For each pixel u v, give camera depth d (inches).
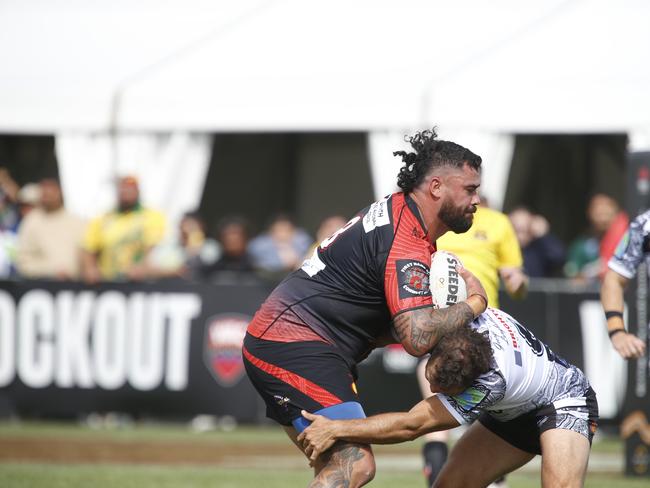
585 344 1529.3
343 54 1978.3
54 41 2100.1
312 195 2425.0
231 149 2452.0
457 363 685.3
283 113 1923.0
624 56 1849.2
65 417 1674.5
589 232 2215.8
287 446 1439.5
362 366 1565.0
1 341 1638.8
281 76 1947.6
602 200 1675.7
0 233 1892.2
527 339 734.5
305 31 2036.2
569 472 713.0
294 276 742.5
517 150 2266.2
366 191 2397.9
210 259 1786.4
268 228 2404.0
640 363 1192.2
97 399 1617.9
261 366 729.6
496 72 1863.9
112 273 1699.1
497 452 764.6
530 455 763.4
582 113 1809.8
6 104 2004.2
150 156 1982.0
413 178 719.7
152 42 2096.5
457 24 2014.0
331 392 706.8
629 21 1914.4
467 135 1830.7
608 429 1569.9
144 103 1973.4
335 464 698.2
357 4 2091.5
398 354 1558.8
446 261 732.0
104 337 1620.3
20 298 1636.3
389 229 708.7
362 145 2404.0
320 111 1903.3
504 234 971.3
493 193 1841.8
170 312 1608.0
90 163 1988.2
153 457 1322.6
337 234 735.7
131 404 1614.2
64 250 1747.0
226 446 1430.9
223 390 1595.7
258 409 1589.6
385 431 695.7
